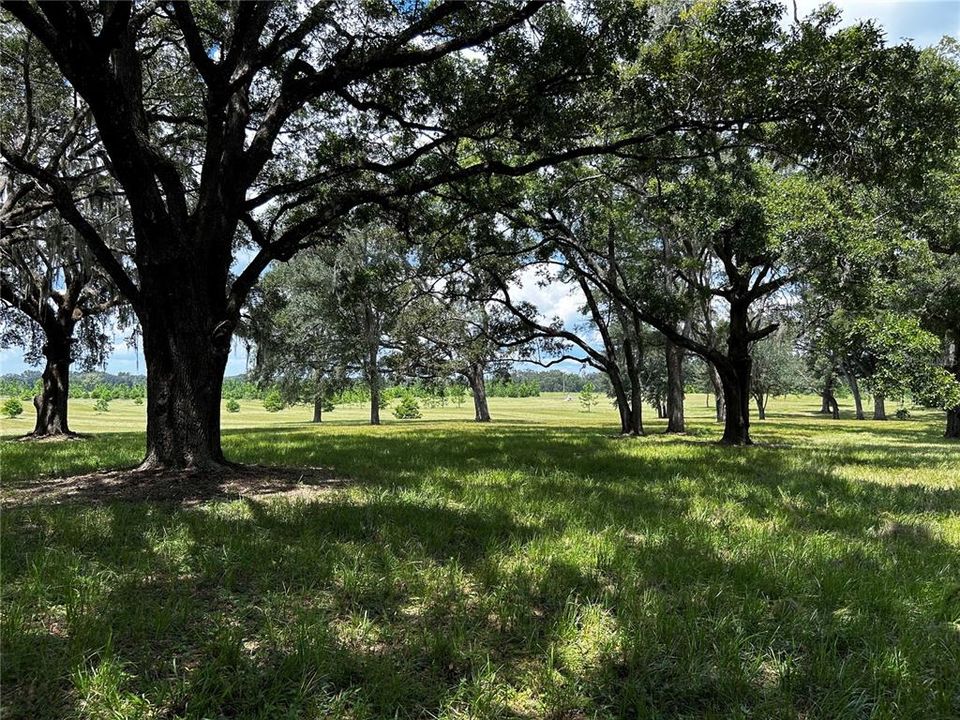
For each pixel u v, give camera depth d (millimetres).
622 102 10148
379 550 5078
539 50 9680
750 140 10953
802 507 7570
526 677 3096
